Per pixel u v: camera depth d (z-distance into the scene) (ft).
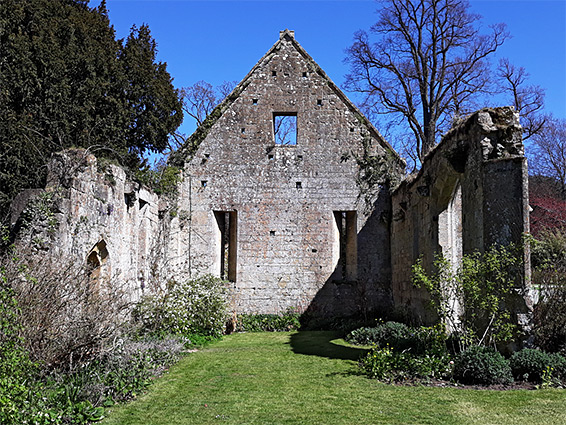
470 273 32.50
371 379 32.58
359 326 55.57
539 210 97.86
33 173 49.52
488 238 34.01
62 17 57.77
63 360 28.30
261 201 64.28
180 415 25.40
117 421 24.44
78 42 57.67
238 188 64.39
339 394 28.99
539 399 26.61
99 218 40.91
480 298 33.01
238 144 65.05
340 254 74.43
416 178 52.70
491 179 34.19
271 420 24.53
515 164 33.63
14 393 21.45
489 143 34.91
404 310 55.83
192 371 35.81
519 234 33.01
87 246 38.34
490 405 25.94
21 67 50.42
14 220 36.81
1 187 48.73
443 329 33.60
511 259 31.91
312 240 63.93
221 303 56.80
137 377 31.17
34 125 50.65
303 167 64.85
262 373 35.09
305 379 33.04
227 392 29.89
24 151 48.78
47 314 27.25
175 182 62.59
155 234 57.26
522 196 33.19
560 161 113.91
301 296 63.26
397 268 60.49
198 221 63.93
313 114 65.62
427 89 83.87
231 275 66.69
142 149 66.08
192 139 65.05
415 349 35.60
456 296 35.12
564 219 90.58
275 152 64.95
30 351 25.72
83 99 55.21
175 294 52.75
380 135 65.36
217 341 52.34
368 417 24.64
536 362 29.89
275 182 64.59
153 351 37.45
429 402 26.84
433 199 46.96
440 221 46.32
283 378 33.45
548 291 34.42
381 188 64.69
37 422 21.49
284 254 63.72
